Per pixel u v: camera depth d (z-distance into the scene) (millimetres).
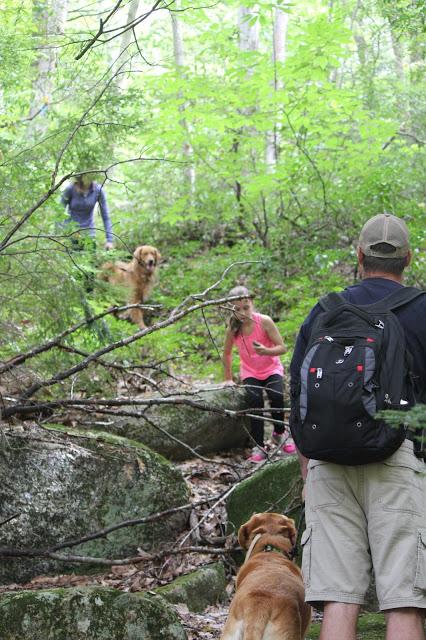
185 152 13336
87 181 8633
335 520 2766
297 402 2865
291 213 10984
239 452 6816
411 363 2785
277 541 3660
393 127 10094
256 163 11328
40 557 4562
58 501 4766
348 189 10008
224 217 12086
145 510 5055
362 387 2666
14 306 5121
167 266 12148
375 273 3008
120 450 5129
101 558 4730
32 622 3557
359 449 2656
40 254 5105
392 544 2656
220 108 11094
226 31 11695
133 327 8922
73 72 6242
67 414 5711
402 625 2580
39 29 7695
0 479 4625
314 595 2707
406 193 10078
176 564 4910
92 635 3609
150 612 3742
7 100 7551
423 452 2771
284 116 10688
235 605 3111
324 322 2850
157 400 5191
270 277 9984
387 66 15789
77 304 5379
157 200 13547
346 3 16031
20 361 5043
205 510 5535
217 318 9969
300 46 10148
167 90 10789
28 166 5512
